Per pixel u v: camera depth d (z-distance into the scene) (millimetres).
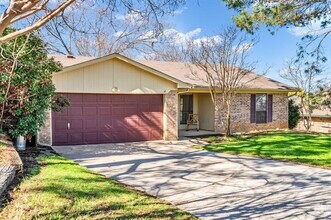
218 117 16984
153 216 4566
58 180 6113
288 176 7535
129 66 13258
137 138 13773
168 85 14281
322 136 14977
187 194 6008
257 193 6090
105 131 13094
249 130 17641
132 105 13648
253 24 11406
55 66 10688
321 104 19359
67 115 12297
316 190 6316
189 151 11352
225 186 6609
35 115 10000
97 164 8898
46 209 4449
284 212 5020
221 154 10703
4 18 3033
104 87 12734
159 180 7113
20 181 5875
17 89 9438
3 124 9633
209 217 4770
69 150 11242
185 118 18281
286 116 19125
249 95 17672
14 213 4223
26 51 9172
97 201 5039
